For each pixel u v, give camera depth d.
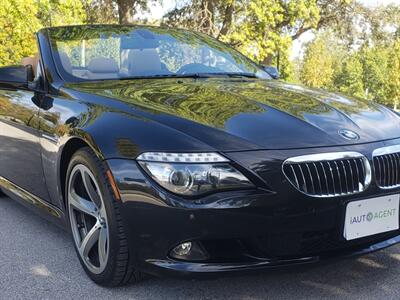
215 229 2.57
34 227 4.30
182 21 22.25
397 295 2.99
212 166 2.60
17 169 4.20
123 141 2.81
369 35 25.67
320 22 25.81
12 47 13.36
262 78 4.30
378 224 2.91
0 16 12.95
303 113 3.08
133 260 2.81
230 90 3.44
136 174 2.69
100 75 3.90
